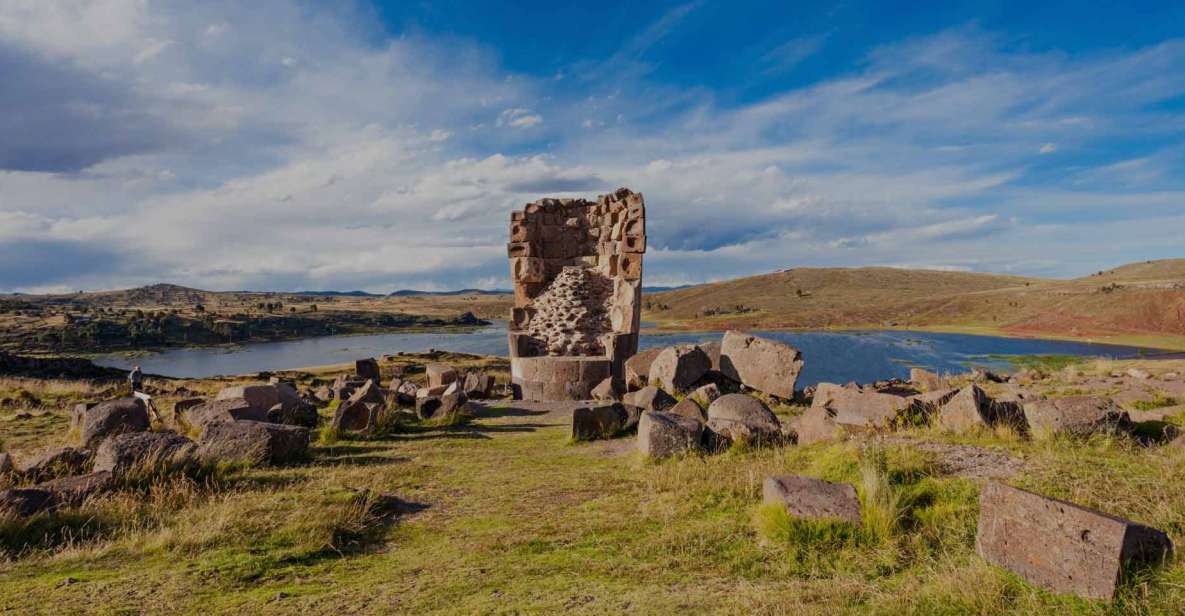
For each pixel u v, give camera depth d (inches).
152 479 319.9
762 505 251.3
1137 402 471.2
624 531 256.1
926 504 235.6
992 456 277.6
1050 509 171.8
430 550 243.8
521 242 1035.3
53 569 218.8
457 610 184.5
